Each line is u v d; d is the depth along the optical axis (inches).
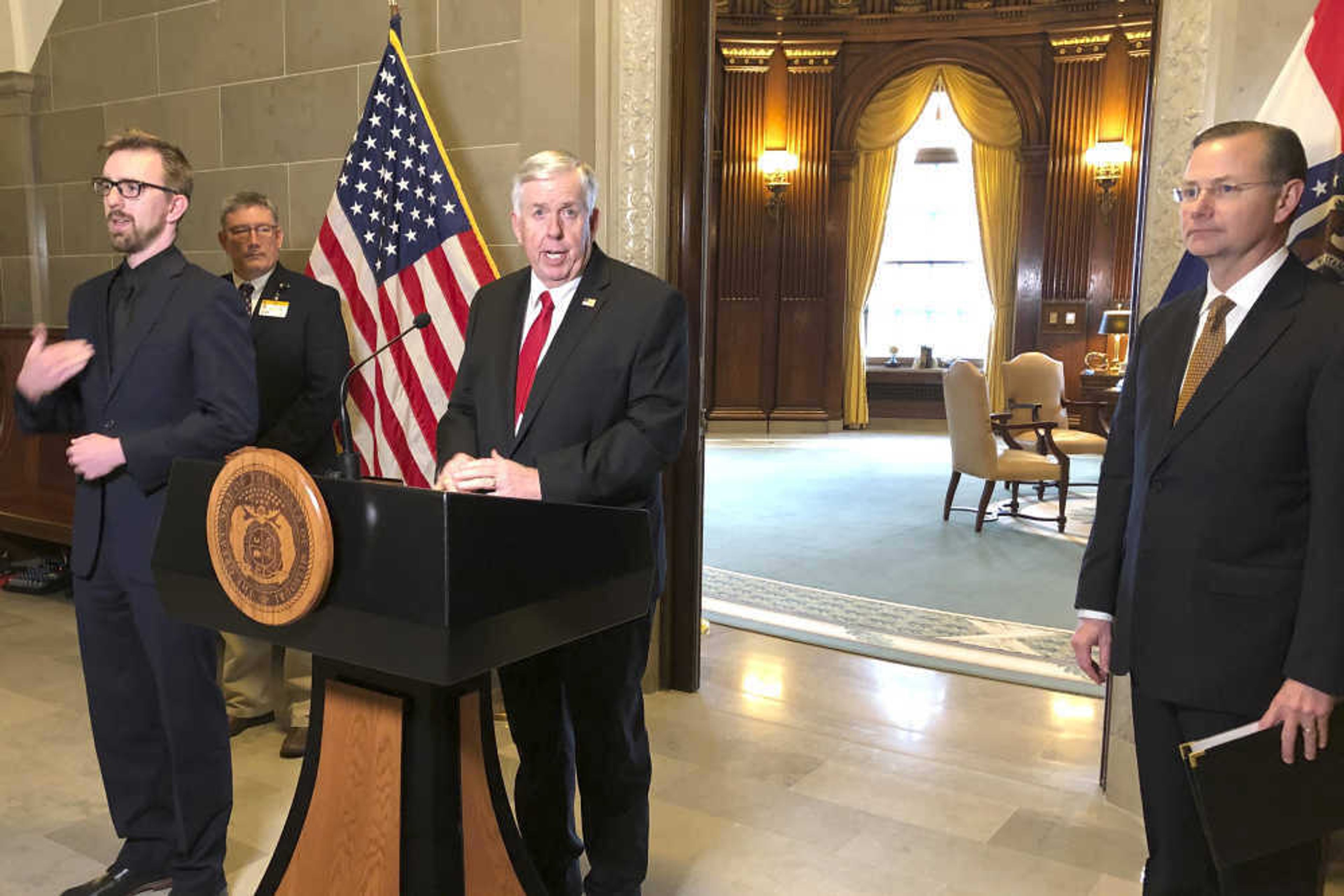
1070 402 337.7
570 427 78.5
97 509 85.8
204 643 86.0
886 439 463.5
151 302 86.2
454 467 71.6
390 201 143.0
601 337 78.6
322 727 62.3
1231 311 64.9
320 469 132.4
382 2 152.5
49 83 193.8
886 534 263.6
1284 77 99.4
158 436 82.2
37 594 188.7
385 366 144.0
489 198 147.3
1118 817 112.1
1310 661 58.4
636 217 141.8
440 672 49.4
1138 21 425.1
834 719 139.5
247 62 167.0
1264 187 62.1
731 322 474.3
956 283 506.3
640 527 65.6
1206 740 60.6
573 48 138.1
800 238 469.7
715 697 147.6
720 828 107.7
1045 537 261.6
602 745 81.4
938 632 179.6
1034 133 453.4
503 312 84.6
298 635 55.7
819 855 102.3
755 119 461.4
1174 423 66.5
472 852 62.1
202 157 174.4
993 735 135.0
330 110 159.5
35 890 92.6
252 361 87.9
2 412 187.5
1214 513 63.3
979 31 449.1
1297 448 61.5
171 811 92.3
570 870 87.7
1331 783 59.4
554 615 57.2
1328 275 96.5
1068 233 449.1
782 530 267.4
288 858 63.4
